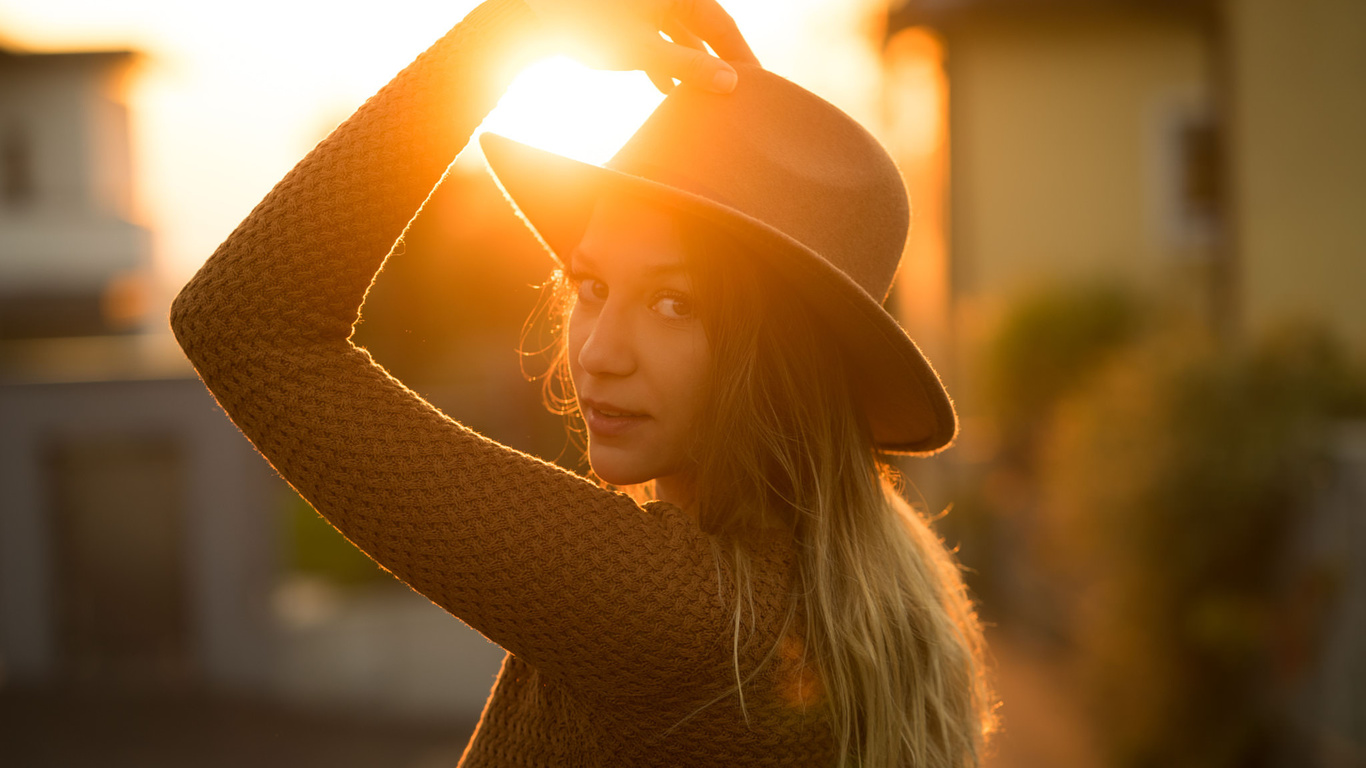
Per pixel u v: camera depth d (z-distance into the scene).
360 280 0.99
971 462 10.73
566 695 1.08
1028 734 6.07
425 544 0.93
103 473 8.84
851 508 1.18
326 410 0.94
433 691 8.77
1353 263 7.82
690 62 1.07
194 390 8.86
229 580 8.81
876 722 1.12
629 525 1.00
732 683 1.03
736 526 1.12
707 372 1.10
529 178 1.31
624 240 1.08
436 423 0.98
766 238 1.01
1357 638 4.10
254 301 0.95
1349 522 4.27
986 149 11.33
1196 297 10.94
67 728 7.88
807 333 1.13
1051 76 11.27
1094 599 5.99
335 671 8.82
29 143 18.06
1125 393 5.75
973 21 11.21
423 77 1.03
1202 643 4.93
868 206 1.17
